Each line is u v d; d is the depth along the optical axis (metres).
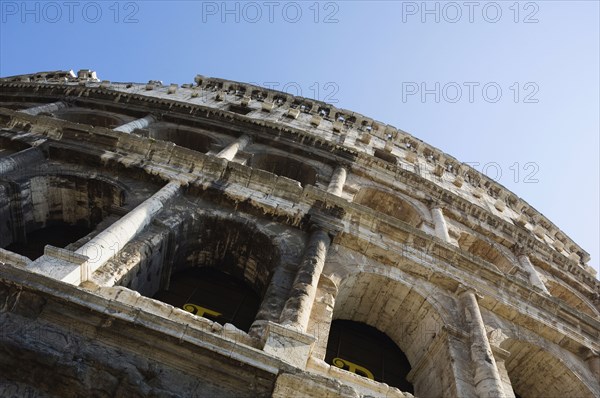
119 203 20.31
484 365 16.03
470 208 32.25
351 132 40.56
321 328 15.69
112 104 34.41
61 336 11.15
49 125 23.31
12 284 11.53
